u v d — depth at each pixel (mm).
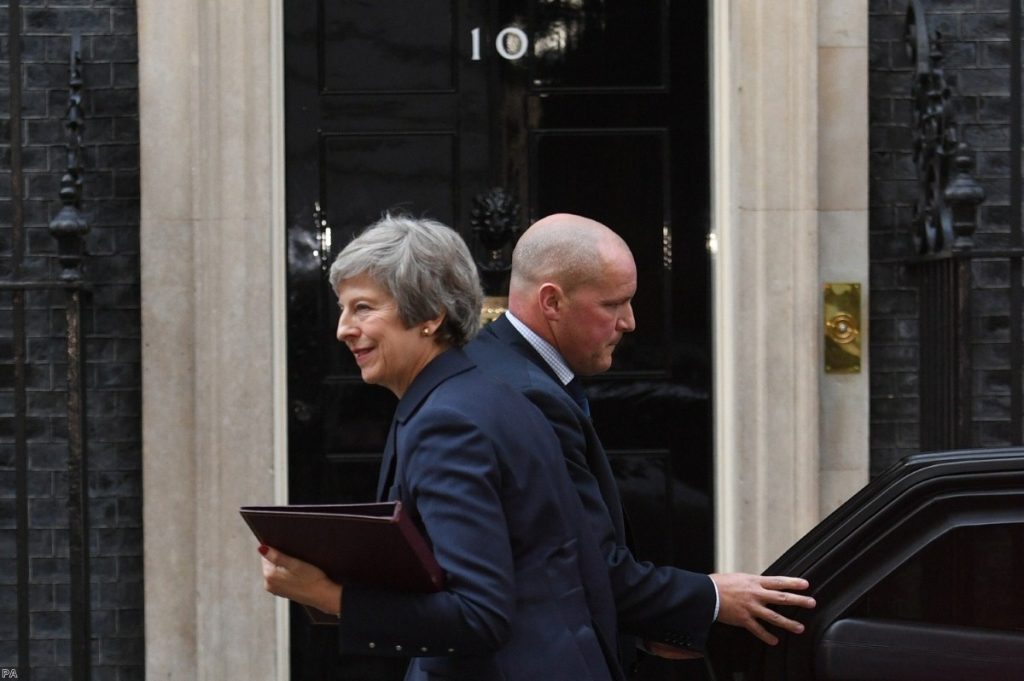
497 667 2582
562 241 3109
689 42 5691
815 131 5391
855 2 5430
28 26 5492
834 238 5461
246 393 5363
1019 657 2623
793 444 5426
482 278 5645
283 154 5574
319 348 5613
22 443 5125
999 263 5617
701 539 5668
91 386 5477
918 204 5371
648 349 5676
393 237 2727
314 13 5617
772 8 5387
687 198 5684
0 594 5512
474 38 5672
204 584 5363
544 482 2664
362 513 2498
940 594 2695
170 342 5363
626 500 5676
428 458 2582
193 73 5340
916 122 5328
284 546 2521
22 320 5133
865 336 5441
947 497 2705
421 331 2746
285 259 5594
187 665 5438
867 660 2682
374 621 2490
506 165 5672
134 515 5496
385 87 5648
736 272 5445
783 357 5422
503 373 2959
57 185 5516
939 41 5270
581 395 3166
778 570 2859
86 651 5164
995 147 5629
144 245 5352
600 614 2768
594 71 5691
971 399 4988
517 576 2627
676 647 3139
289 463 5613
